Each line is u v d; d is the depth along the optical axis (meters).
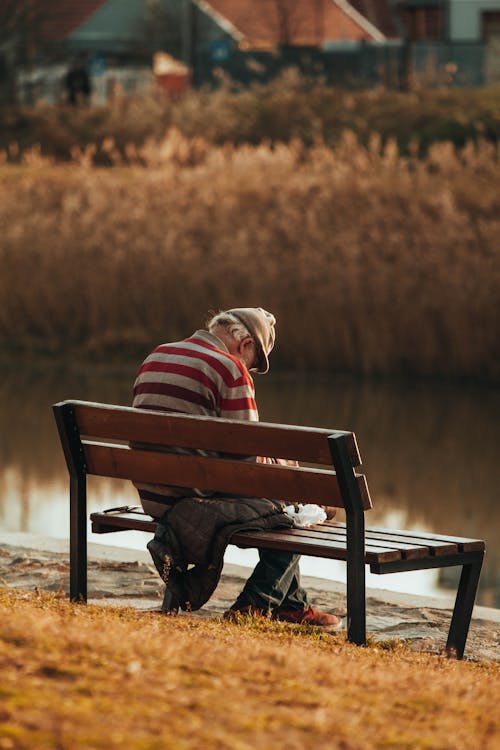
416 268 22.11
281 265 22.80
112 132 36.91
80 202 26.41
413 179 25.31
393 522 12.54
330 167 26.19
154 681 4.06
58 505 12.90
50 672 4.02
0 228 25.64
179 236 24.47
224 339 7.09
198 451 6.78
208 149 31.48
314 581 8.72
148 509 6.98
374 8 54.06
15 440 16.58
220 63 42.97
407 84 38.06
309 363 22.66
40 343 24.20
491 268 21.55
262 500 6.80
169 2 56.53
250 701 3.99
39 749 3.18
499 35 48.81
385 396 20.30
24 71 46.56
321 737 3.66
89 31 56.41
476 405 19.56
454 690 4.70
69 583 7.84
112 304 24.17
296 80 37.66
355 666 5.03
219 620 6.82
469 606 6.76
